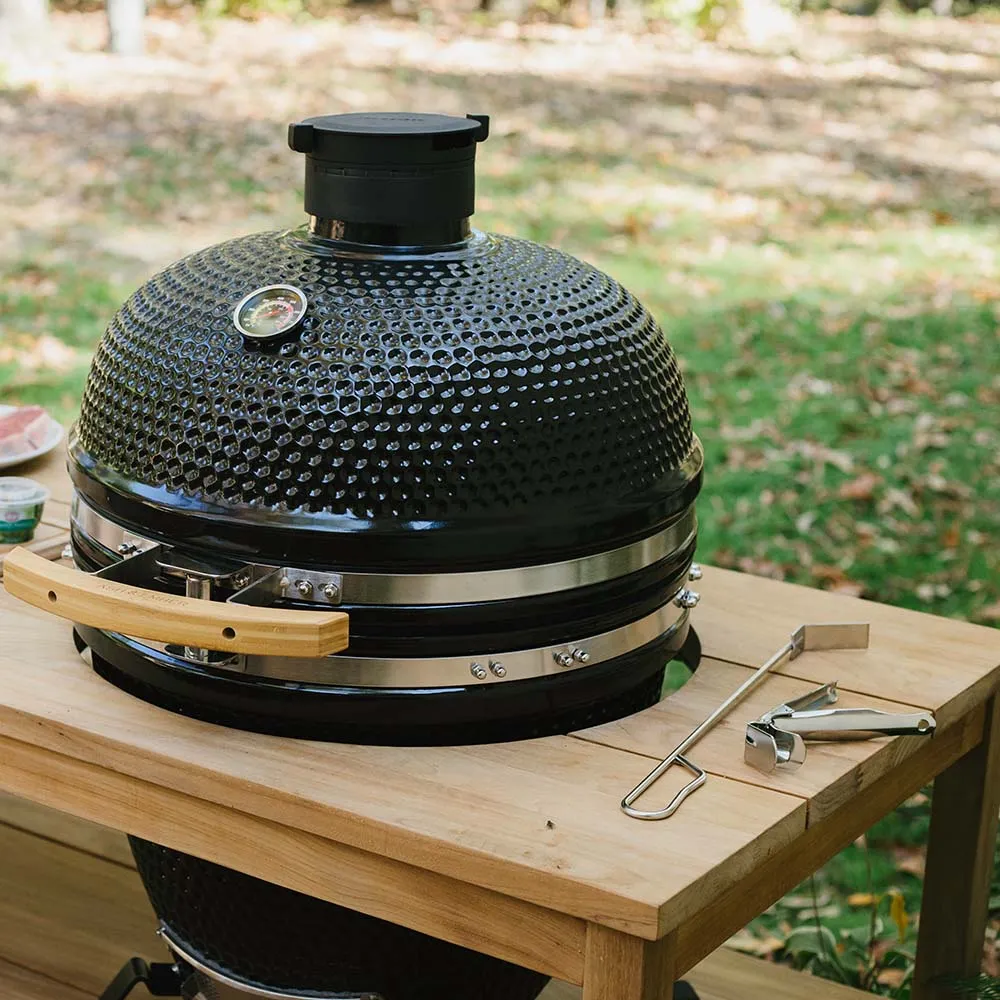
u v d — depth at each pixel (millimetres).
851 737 1422
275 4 11508
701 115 9094
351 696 1354
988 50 12383
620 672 1444
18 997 1891
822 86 10320
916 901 2410
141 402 1424
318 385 1344
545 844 1205
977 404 4641
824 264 6199
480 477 1335
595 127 8570
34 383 4508
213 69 9414
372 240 1457
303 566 1335
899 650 1674
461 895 1242
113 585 1340
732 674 1588
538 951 1210
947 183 7762
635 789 1295
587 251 6215
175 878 1514
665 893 1131
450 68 9961
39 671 1512
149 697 1458
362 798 1274
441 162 1452
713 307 5535
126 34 9578
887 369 4930
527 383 1363
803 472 4055
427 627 1343
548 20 12305
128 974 1668
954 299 5754
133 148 7430
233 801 1314
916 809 2674
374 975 1491
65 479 2113
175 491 1383
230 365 1377
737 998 1951
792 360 4980
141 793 1397
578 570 1383
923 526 3762
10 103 8172
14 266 5641
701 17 12117
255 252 1500
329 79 9312
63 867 2203
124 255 5848
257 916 1468
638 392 1454
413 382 1339
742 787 1317
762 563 3523
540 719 1426
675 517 1499
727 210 7008
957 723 1652
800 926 2352
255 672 1365
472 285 1429
